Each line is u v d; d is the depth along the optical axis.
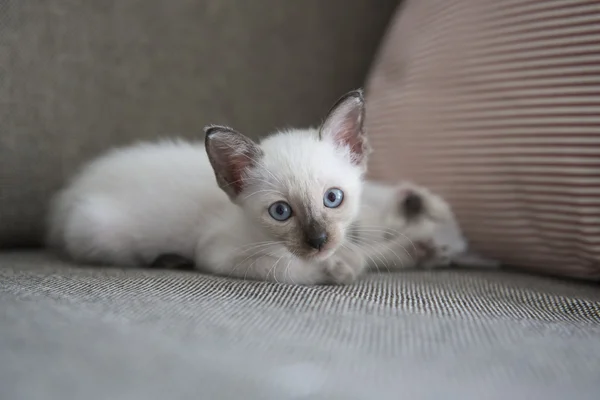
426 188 0.40
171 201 0.38
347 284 0.32
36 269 0.34
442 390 0.21
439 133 0.39
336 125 0.35
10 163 0.41
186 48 0.46
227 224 0.36
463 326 0.25
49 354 0.21
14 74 0.41
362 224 0.37
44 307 0.25
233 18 0.46
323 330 0.24
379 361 0.22
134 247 0.38
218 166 0.34
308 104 0.48
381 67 0.45
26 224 0.42
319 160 0.34
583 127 0.33
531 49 0.35
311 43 0.48
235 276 0.33
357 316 0.26
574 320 0.27
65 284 0.30
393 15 0.50
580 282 0.35
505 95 0.36
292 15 0.48
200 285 0.30
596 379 0.22
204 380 0.20
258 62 0.47
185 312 0.26
